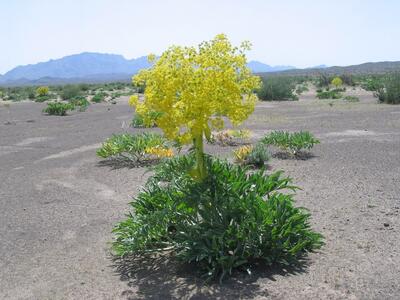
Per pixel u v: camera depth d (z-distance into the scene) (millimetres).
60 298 4762
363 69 199500
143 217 5430
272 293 4535
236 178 5555
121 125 19781
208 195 5188
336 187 8469
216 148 13000
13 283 5184
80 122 21641
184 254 5082
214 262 4938
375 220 6562
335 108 24453
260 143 12062
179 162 6332
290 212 5344
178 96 4586
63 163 11961
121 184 9445
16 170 11438
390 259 5199
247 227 5062
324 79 51656
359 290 4523
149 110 4938
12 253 6062
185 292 4684
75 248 6133
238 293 4582
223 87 4504
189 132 4730
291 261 5141
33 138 16922
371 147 12469
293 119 20031
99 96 37844
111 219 7266
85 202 8320
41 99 39094
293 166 10406
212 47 4570
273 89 33125
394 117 19109
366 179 8984
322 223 6520
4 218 7578
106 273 5281
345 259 5234
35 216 7621
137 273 5215
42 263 5695
